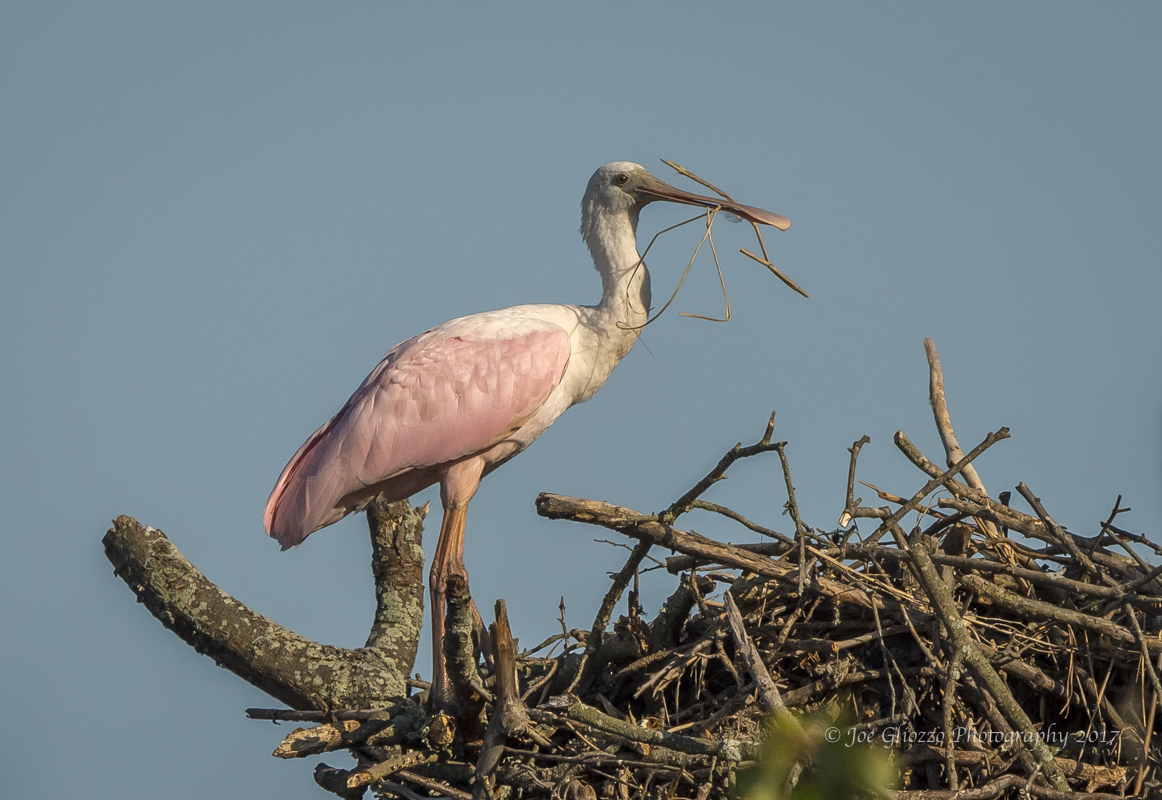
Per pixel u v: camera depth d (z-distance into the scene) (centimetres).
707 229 1395
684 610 1166
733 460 1098
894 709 1038
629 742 1084
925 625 1094
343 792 1220
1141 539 1184
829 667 1099
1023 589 1177
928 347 1449
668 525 1145
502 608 1033
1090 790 1027
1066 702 1095
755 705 1080
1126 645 1080
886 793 812
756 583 1145
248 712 1270
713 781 1028
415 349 1524
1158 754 1053
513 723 1035
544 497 1164
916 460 1274
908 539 1048
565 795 1067
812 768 898
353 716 1216
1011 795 1038
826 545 1149
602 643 1207
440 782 1117
